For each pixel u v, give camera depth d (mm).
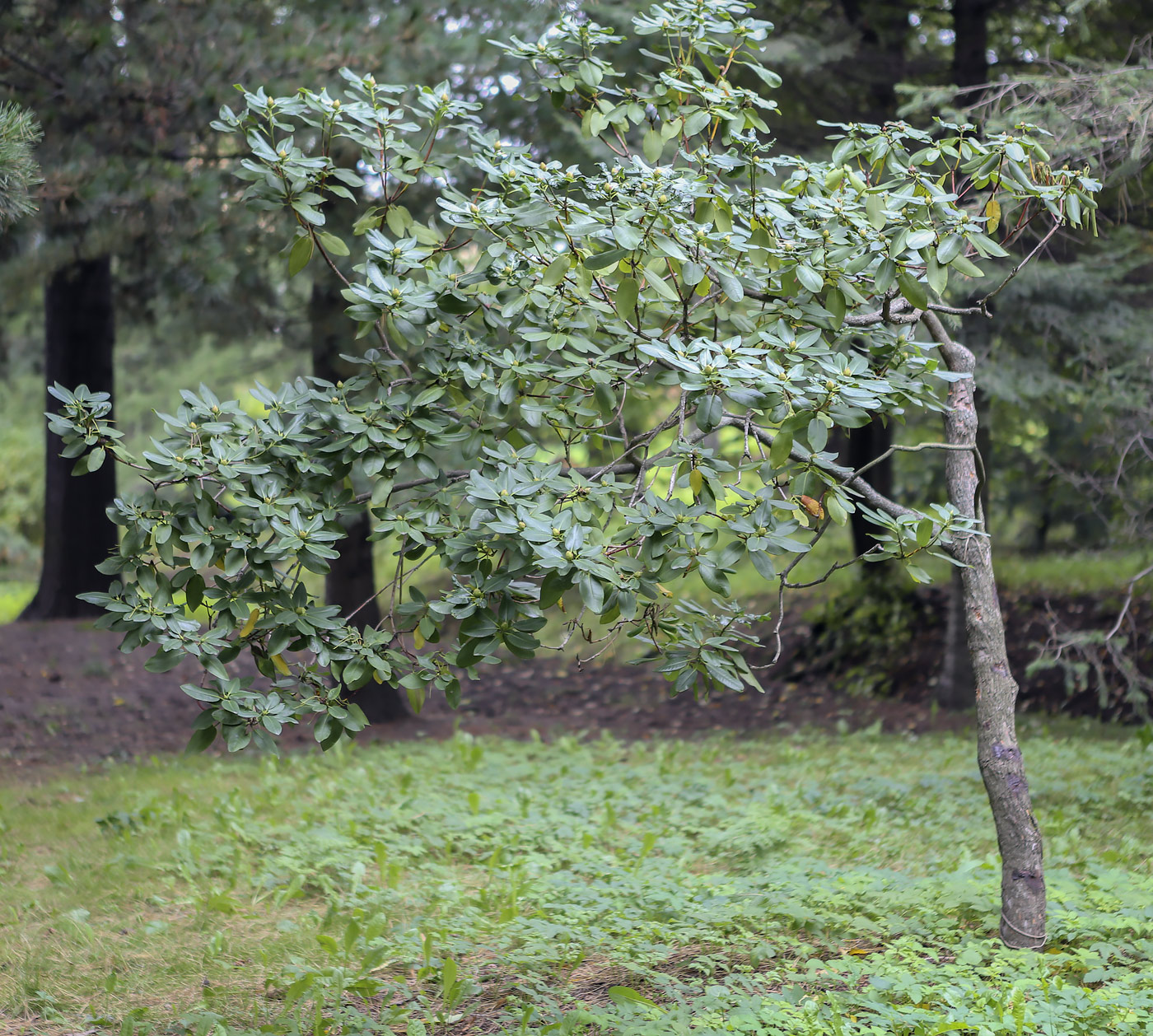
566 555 3053
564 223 3582
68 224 8312
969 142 3730
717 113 3779
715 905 4832
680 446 3334
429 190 8273
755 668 3699
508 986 4133
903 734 10367
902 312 4359
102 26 7328
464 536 3463
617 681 13414
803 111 11164
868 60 10555
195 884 5457
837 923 4523
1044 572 13867
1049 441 12438
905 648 12656
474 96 7969
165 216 7551
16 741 9641
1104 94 6867
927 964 3947
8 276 9430
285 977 4176
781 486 3779
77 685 11320
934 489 13500
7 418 24062
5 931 4762
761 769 8680
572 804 7008
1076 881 5141
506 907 4871
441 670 3705
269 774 8047
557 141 8242
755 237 3689
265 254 8992
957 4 10453
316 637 3521
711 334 4023
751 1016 3521
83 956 4465
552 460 3916
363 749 9664
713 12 4137
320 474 3643
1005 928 4152
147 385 18422
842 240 3607
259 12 8117
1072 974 3947
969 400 4285
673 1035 3434
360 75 7246
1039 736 9656
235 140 7520
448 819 6527
